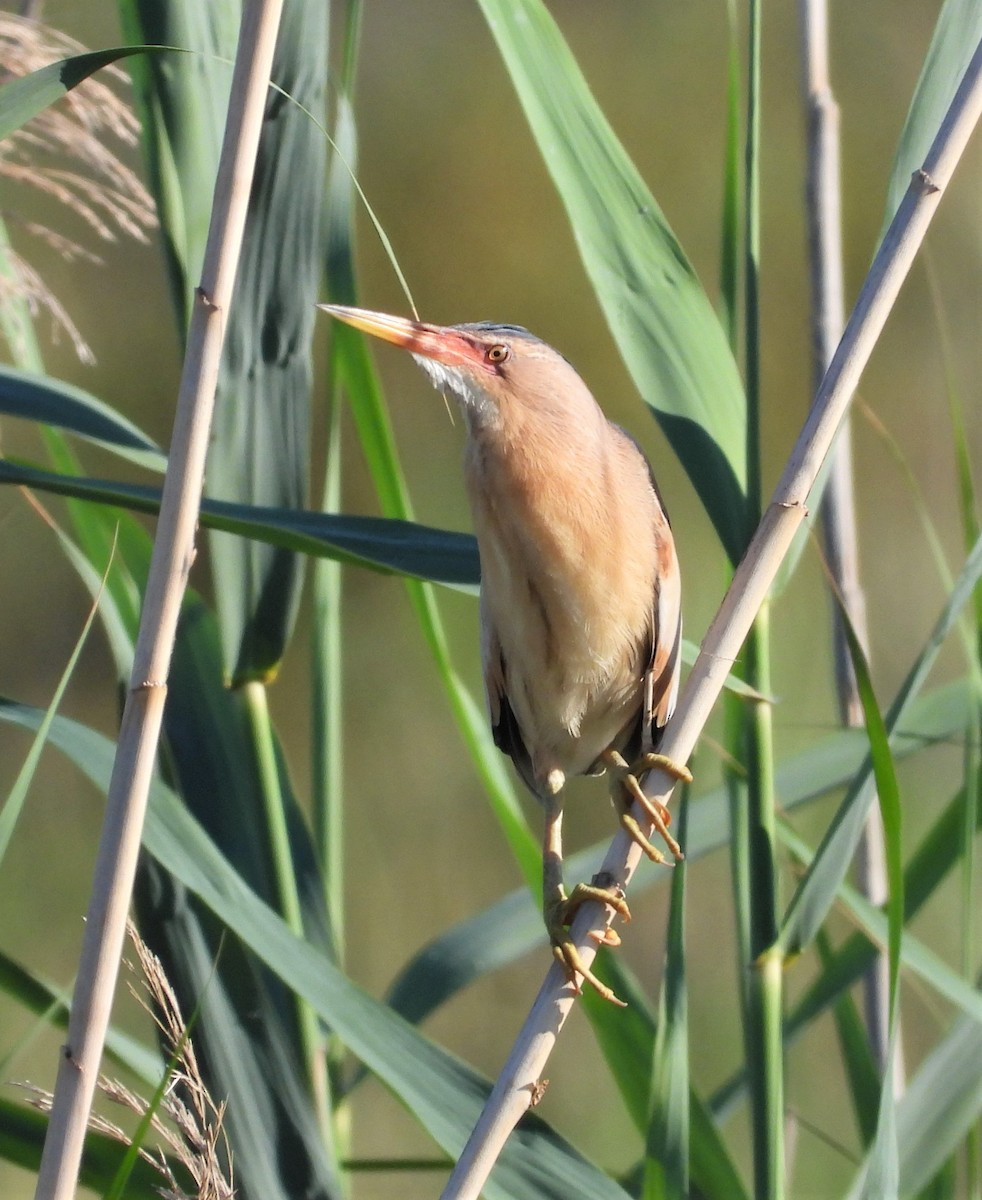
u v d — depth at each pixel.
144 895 6.67
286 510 6.30
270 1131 6.50
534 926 7.36
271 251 6.95
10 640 17.14
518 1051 5.52
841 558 8.36
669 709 7.19
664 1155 5.78
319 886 7.14
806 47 8.02
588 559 6.76
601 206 6.66
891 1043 5.38
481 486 6.84
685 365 6.59
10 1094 12.55
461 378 6.76
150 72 6.88
